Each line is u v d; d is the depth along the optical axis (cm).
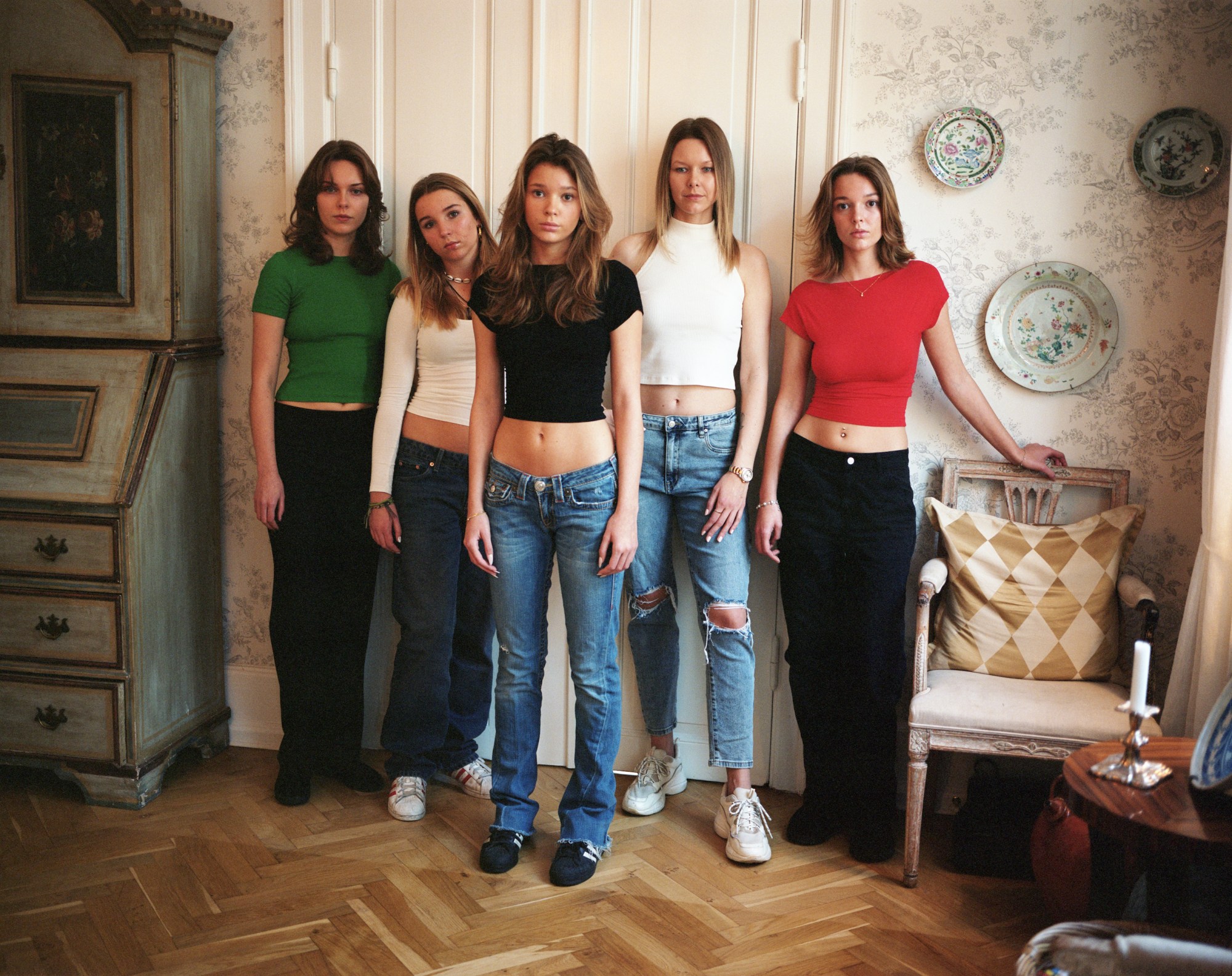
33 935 227
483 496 252
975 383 271
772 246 289
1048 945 146
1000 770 287
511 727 260
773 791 307
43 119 296
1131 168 271
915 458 291
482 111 302
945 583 274
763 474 290
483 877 254
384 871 256
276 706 329
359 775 301
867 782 270
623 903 244
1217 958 130
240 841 270
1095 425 280
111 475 281
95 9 290
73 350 297
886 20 278
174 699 304
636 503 246
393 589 297
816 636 272
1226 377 240
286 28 306
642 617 287
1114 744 208
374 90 306
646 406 275
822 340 265
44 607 287
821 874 259
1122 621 281
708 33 286
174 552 301
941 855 269
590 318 236
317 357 288
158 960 220
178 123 294
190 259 303
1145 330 275
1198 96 266
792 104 283
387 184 310
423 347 281
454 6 299
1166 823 175
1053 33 271
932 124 277
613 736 258
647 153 293
